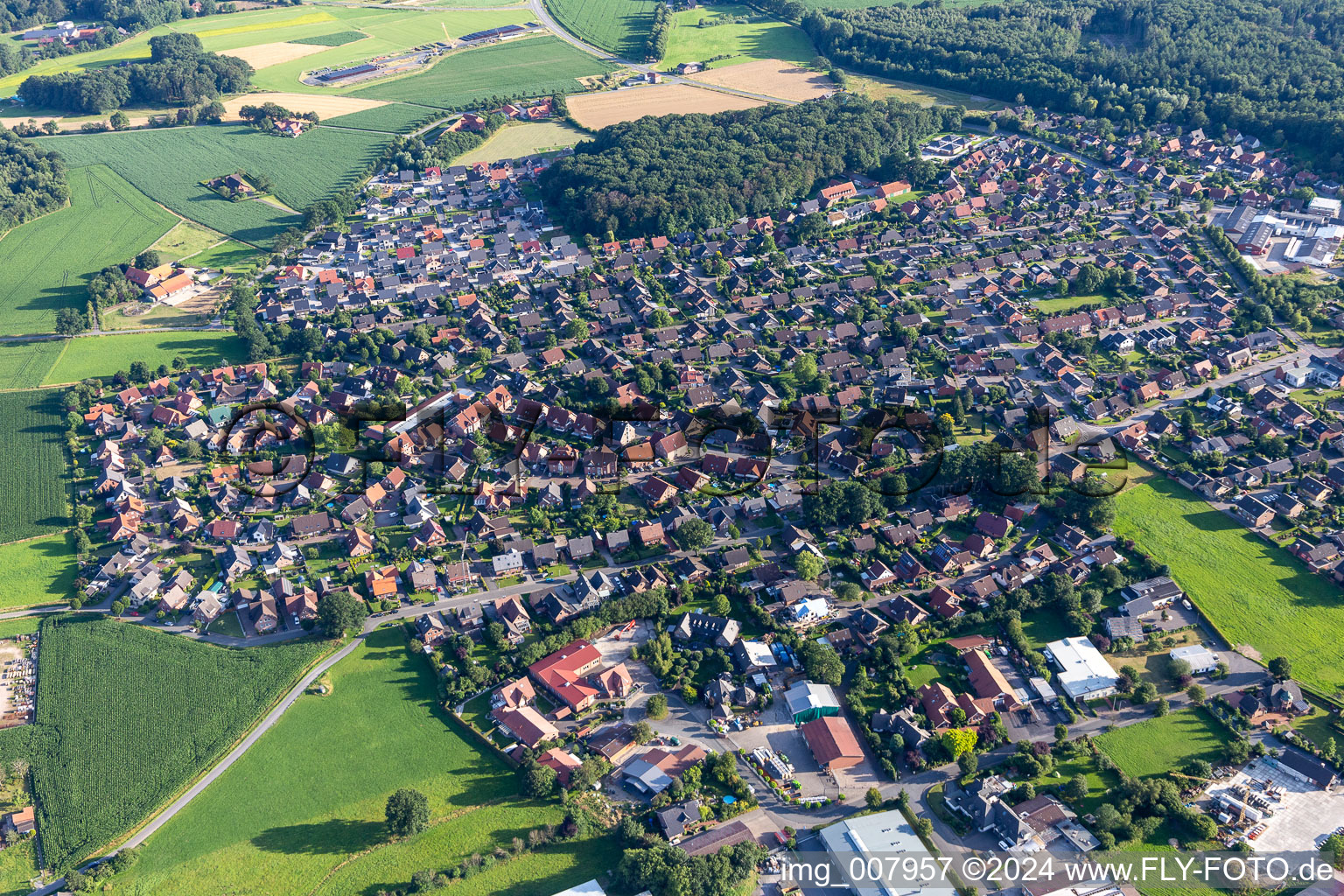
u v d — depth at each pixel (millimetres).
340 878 175000
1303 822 178375
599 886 169250
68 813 188500
